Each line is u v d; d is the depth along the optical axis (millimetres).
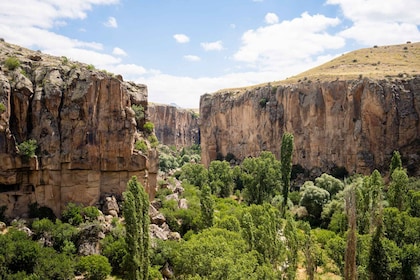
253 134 136250
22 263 38000
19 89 48406
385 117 94938
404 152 93438
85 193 51938
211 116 157875
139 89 66812
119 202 54406
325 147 109250
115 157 54531
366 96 97062
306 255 44344
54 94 50125
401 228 46625
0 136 45812
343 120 105250
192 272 37062
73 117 50906
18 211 47406
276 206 78375
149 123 65312
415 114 93938
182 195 71250
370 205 53938
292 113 120062
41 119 49625
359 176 89250
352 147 100500
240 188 108000
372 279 43094
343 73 123312
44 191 49156
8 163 46250
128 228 38625
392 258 42219
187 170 101562
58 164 49750
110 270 41562
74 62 59625
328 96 108500
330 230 66812
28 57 56156
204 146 160875
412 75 100812
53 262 38344
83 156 51531
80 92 51531
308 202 80188
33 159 47750
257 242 45125
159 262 45125
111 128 54219
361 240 44875
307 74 143500
